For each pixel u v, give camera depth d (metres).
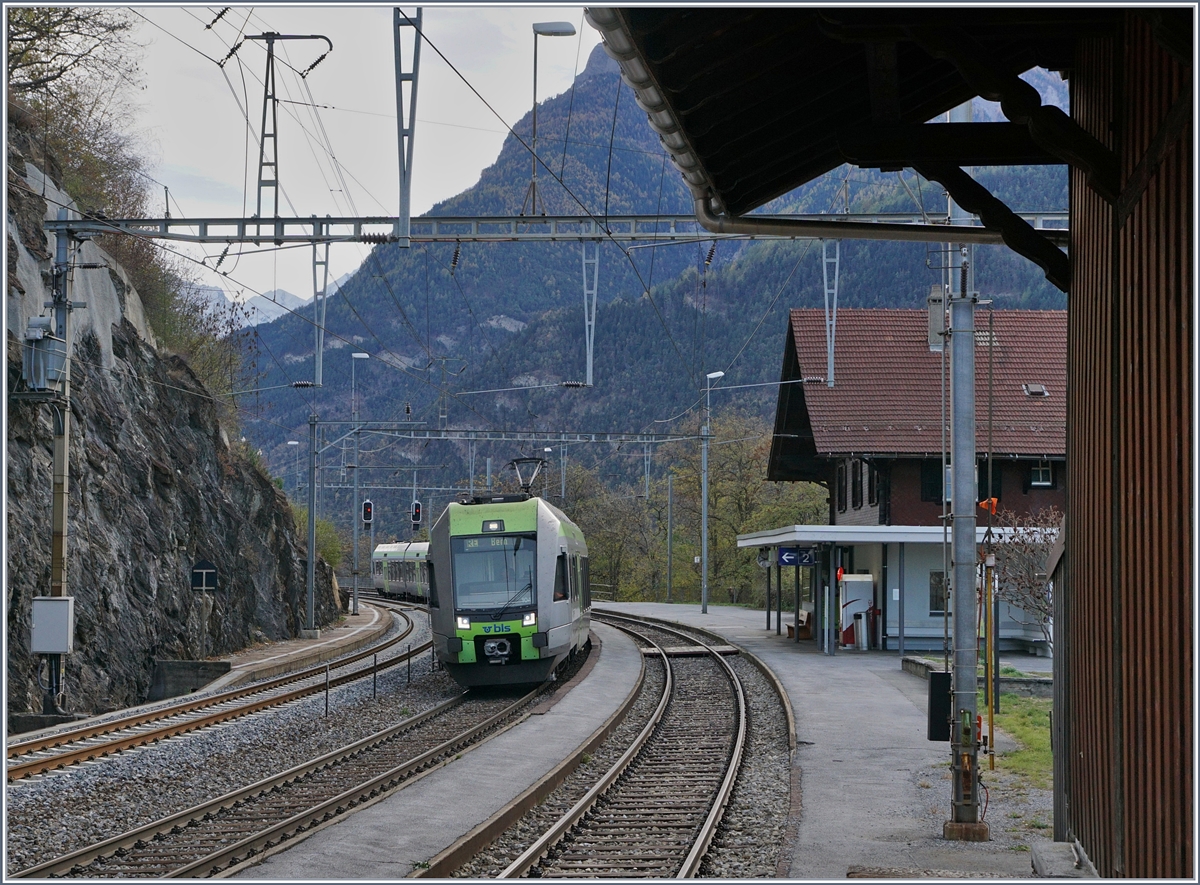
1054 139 7.10
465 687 25.97
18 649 21.86
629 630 43.41
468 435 42.53
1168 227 5.75
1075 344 8.70
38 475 24.14
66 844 11.12
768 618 40.56
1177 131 5.54
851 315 37.34
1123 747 6.93
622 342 172.62
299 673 28.48
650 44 6.60
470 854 10.56
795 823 11.85
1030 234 9.00
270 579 41.62
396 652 35.75
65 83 38.41
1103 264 7.54
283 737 18.45
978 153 8.87
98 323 31.83
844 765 15.12
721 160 8.93
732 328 161.50
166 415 35.94
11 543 22.20
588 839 11.44
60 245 21.80
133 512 29.67
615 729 19.52
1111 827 7.39
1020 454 32.94
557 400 171.75
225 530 37.44
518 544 24.31
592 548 79.62
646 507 80.94
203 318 49.84
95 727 18.20
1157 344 6.03
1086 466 8.30
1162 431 5.94
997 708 19.59
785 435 39.22
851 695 22.44
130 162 45.56
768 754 16.77
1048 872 8.19
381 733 18.16
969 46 6.96
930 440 33.25
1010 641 30.72
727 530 74.56
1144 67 6.32
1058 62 8.86
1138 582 6.52
